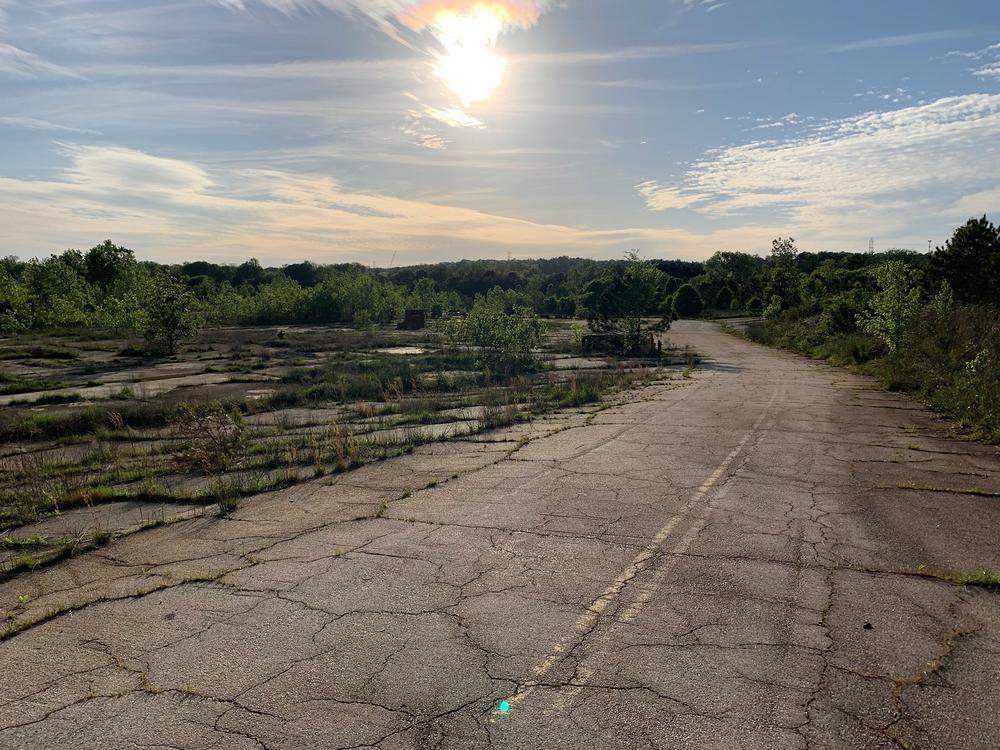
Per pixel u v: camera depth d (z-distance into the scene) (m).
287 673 3.82
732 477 8.09
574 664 3.84
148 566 5.64
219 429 10.23
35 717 3.45
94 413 13.61
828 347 28.34
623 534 6.09
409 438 10.95
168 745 3.18
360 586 5.06
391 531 6.35
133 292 39.25
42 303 46.81
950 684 3.57
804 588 4.84
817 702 3.41
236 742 3.20
